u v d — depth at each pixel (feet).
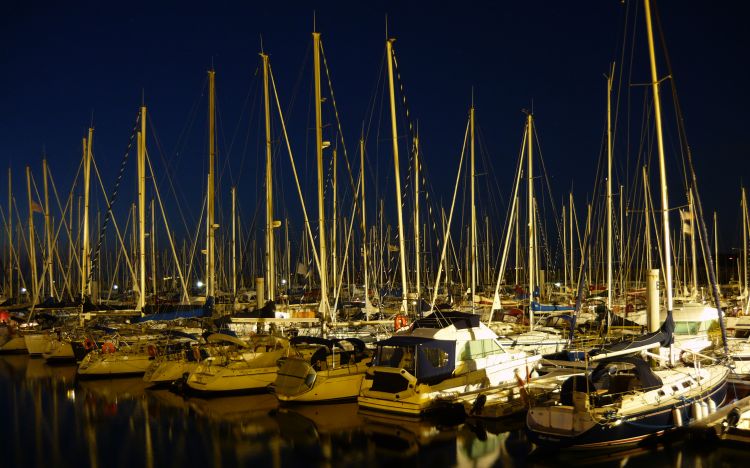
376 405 68.08
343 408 71.20
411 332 73.51
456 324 74.08
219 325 91.81
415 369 66.90
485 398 66.03
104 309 107.65
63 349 109.70
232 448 57.93
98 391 83.61
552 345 89.15
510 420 64.75
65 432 63.93
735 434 53.36
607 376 56.75
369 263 182.19
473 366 71.36
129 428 65.05
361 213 158.10
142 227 118.73
